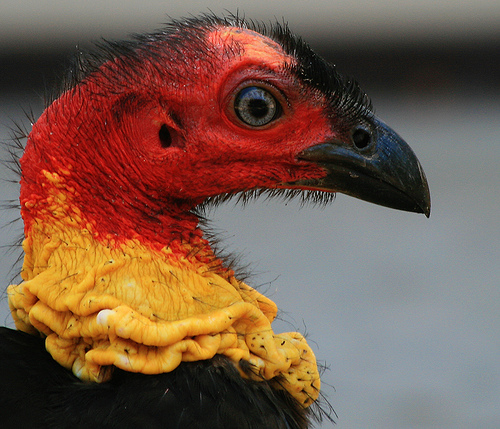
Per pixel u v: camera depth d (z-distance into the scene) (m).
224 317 1.46
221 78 1.48
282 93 1.48
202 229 1.50
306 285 2.63
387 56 7.80
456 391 1.99
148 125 1.48
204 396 1.46
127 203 1.47
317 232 3.31
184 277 1.47
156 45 1.48
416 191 1.49
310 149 1.49
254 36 1.49
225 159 1.48
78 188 1.47
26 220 1.47
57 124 1.47
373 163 1.49
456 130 5.81
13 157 1.49
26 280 1.47
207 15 1.50
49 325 1.46
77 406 1.46
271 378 1.48
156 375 1.46
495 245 3.11
